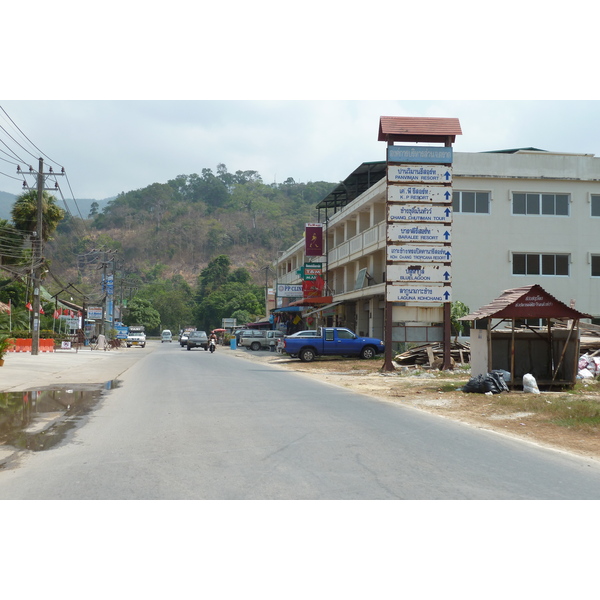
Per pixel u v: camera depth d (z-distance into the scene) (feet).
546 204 103.24
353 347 104.32
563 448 28.78
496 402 44.39
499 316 52.42
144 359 120.67
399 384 62.44
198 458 25.89
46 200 155.94
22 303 171.63
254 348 177.88
